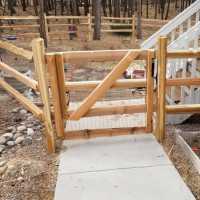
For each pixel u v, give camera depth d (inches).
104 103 193.2
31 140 152.0
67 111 139.8
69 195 105.9
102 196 104.7
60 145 143.3
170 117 163.9
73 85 135.3
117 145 139.4
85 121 167.2
